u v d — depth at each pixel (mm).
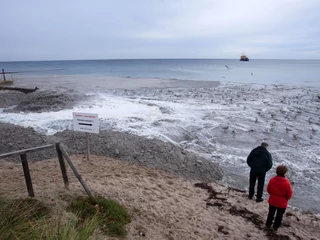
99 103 20359
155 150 10258
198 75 60562
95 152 10148
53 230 3447
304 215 7008
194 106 20594
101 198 5496
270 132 14359
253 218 6527
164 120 15766
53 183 6531
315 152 11609
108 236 4309
